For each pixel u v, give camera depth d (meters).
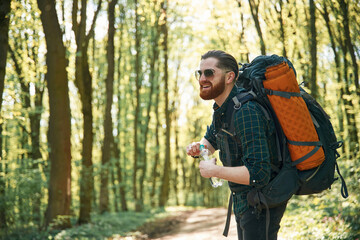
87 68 12.48
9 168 9.81
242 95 2.25
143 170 23.86
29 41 10.82
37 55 11.88
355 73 8.26
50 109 9.59
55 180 9.70
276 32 9.62
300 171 2.21
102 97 20.45
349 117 9.31
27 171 10.16
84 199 11.96
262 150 2.08
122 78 23.08
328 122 2.38
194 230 11.51
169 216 17.89
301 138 2.16
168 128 25.23
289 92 2.20
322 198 6.20
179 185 41.78
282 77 2.18
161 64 26.33
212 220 14.02
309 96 2.39
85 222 11.77
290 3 9.25
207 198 38.06
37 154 12.84
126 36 20.95
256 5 9.25
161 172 31.86
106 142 15.95
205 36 14.62
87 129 12.35
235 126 2.18
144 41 21.41
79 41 11.77
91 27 12.26
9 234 9.01
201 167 2.14
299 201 8.04
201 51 14.35
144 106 24.47
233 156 2.27
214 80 2.24
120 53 20.80
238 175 2.06
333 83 12.52
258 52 10.09
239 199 2.33
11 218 9.39
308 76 10.06
